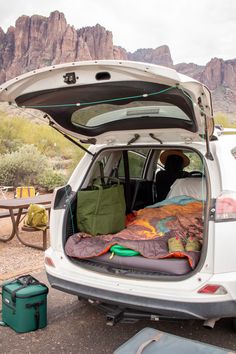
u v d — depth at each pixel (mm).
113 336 3570
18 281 3791
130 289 3023
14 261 5648
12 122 19594
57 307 4168
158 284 2979
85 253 3357
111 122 3682
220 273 2896
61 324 3783
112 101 3064
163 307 2910
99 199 3736
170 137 3615
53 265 3471
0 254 5996
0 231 7531
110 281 3135
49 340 3479
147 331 2639
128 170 4508
